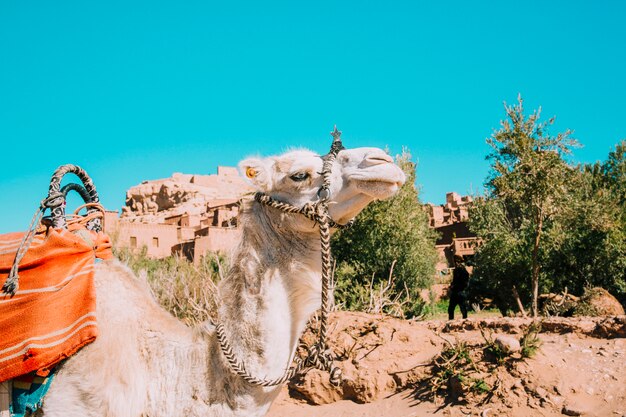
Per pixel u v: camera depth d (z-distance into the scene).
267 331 3.49
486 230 18.98
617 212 19.73
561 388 6.76
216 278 11.69
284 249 3.60
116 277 3.87
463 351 7.51
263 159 3.70
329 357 3.61
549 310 12.89
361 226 18.17
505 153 13.20
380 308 10.54
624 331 7.82
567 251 17.19
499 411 6.73
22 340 3.50
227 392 3.49
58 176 4.08
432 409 7.18
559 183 12.76
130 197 139.62
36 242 3.91
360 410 7.64
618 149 29.89
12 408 3.53
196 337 3.68
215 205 93.44
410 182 19.33
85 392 3.47
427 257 19.94
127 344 3.61
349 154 3.59
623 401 6.40
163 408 3.53
